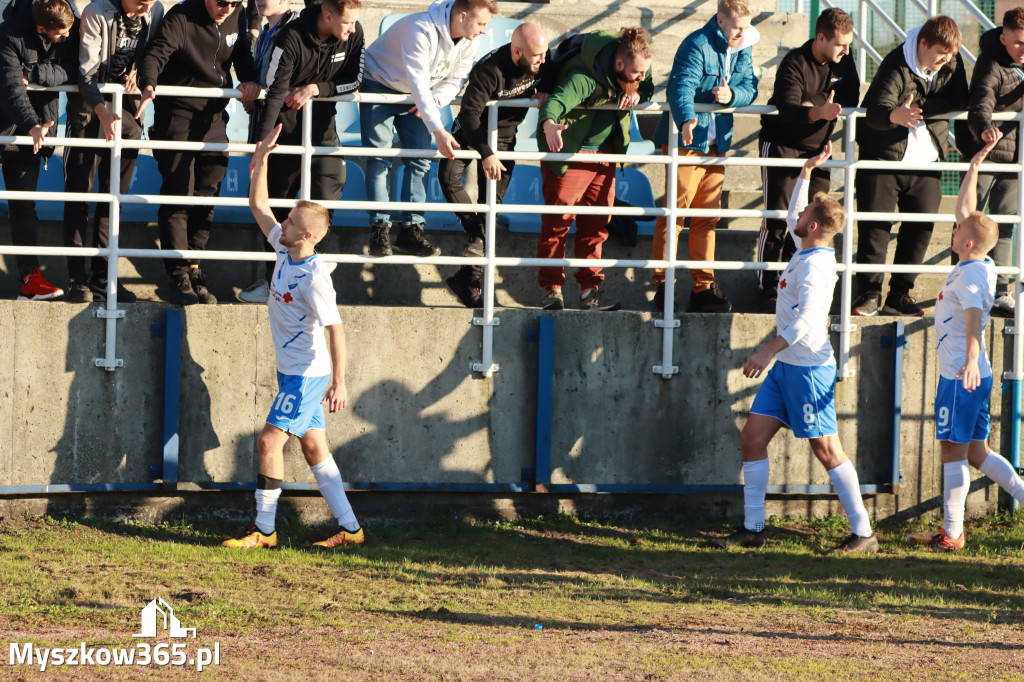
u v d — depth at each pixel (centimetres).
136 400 2417
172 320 2398
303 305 2167
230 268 2822
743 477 2569
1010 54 2547
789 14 3700
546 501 2597
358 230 2873
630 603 1933
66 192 2458
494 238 2483
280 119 2469
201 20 2416
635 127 3306
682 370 2578
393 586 1989
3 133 2411
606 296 2909
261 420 2453
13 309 2352
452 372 2505
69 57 2372
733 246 2933
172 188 2467
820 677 1520
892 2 4053
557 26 3591
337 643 1620
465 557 2245
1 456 2352
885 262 2791
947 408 2370
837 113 2430
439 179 2575
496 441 2528
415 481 2502
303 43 2352
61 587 1877
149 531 2362
